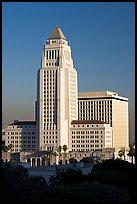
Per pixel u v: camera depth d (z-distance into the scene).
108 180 65.81
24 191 33.34
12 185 33.59
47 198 33.22
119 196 34.69
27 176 38.62
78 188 35.12
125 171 78.31
